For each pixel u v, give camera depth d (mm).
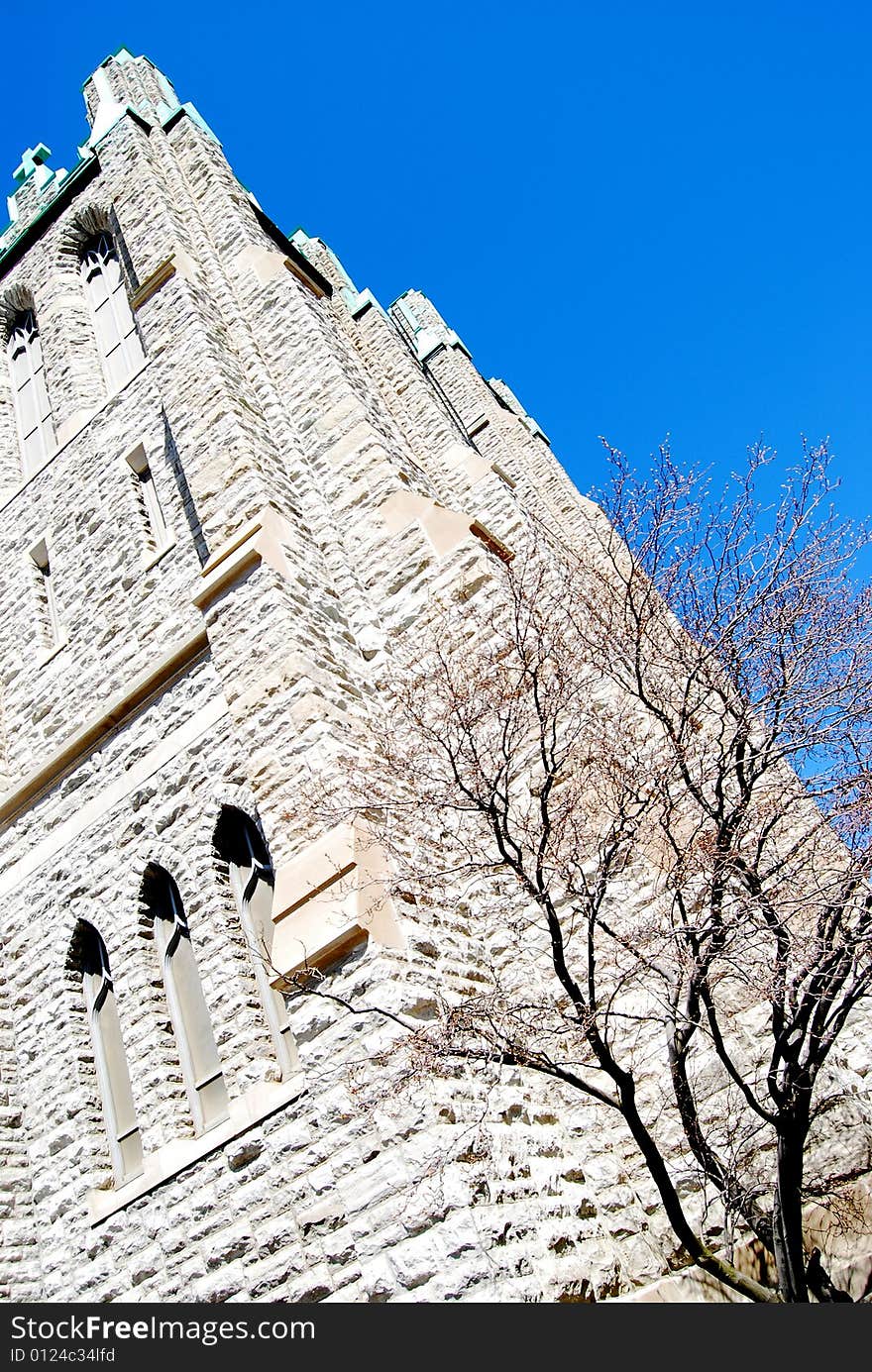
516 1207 8961
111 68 24500
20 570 18547
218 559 12914
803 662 8938
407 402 23453
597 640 10500
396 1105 9047
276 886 10398
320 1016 9695
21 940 14609
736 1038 10289
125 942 13086
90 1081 13219
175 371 15305
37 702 16859
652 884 10375
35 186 24156
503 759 9422
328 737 10992
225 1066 11086
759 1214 9031
